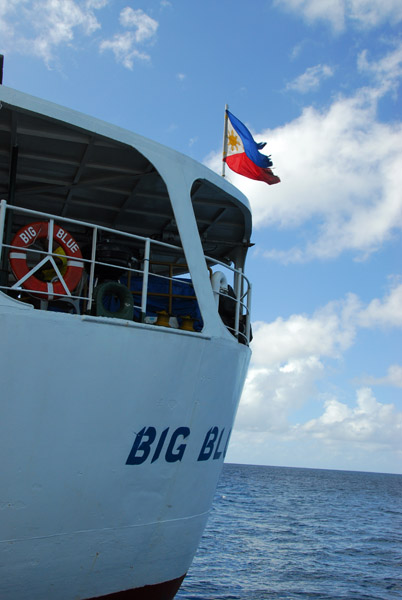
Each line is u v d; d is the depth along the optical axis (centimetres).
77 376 625
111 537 674
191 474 772
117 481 669
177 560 777
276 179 1285
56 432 614
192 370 743
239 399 923
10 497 590
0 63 854
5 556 595
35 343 597
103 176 975
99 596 679
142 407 684
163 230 1177
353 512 5306
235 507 5116
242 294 1112
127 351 664
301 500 6706
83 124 729
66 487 626
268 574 2005
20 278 648
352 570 2198
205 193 997
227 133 1225
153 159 789
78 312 771
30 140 849
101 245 860
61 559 633
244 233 1123
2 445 582
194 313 868
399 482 17050
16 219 1155
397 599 1717
